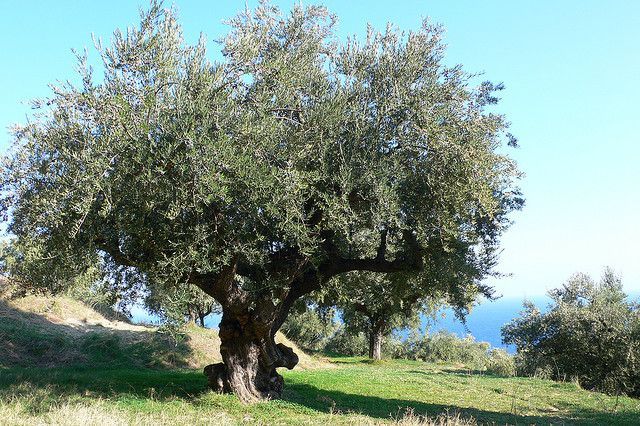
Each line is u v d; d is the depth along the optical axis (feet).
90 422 31.27
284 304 48.34
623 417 53.16
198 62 36.88
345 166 38.96
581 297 104.88
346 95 41.37
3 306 77.97
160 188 33.91
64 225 34.76
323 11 45.32
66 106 34.63
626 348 86.53
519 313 109.40
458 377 81.87
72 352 69.00
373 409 46.62
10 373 48.75
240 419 38.06
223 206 35.81
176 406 40.68
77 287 44.98
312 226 41.63
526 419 49.32
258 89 39.45
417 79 42.04
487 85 44.39
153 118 34.50
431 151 41.14
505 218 49.85
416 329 156.46
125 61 34.94
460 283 52.11
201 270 37.11
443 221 42.86
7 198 35.47
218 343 82.28
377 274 65.36
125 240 38.52
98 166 32.32
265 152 37.45
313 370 83.87
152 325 99.60
